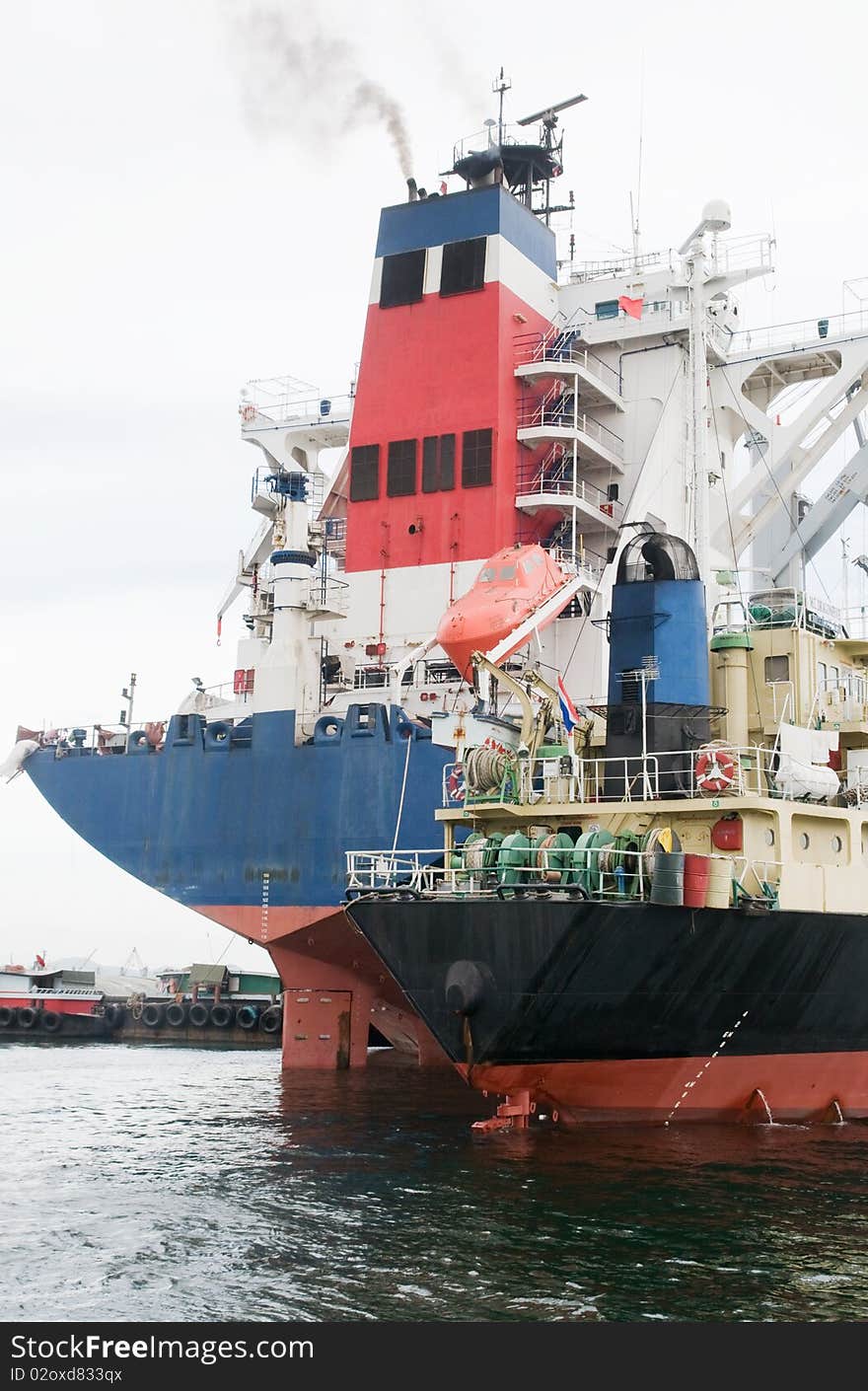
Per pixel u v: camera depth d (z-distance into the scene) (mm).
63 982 60812
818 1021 25000
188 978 59156
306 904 36312
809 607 30672
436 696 39438
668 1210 18188
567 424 43938
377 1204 18812
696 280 37000
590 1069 23234
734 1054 24094
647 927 22141
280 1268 15930
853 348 44625
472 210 44500
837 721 29469
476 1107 29219
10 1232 17672
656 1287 15172
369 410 44812
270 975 56188
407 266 45062
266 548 52844
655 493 43406
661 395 45406
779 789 25797
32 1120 28078
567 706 26609
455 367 43750
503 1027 22281
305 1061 37812
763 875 24297
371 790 35719
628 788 25547
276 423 51562
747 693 28781
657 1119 24328
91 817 40312
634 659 26859
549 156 50531
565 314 47281
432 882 27719
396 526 43750
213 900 37781
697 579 27234
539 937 21797
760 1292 15016
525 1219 17797
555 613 34969
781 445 44906
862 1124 25672
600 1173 20516
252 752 37625
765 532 49250
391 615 43219
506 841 24016
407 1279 15484
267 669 37688
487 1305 14664
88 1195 19969
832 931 24453
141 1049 49312
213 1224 17938
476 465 42781
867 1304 14695
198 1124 27188
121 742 40781
